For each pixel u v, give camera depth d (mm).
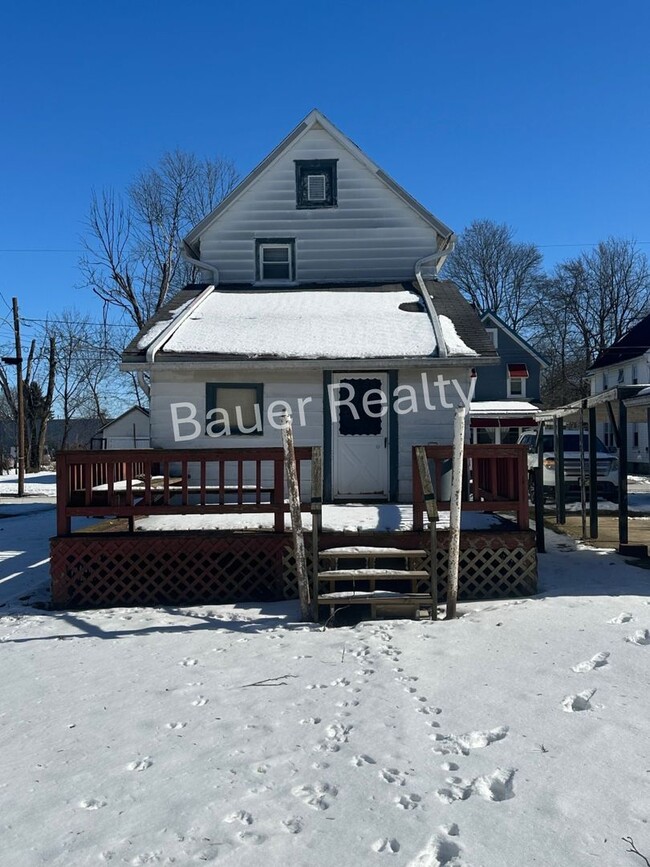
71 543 7738
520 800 3160
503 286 53688
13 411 46750
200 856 2816
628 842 2818
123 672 5246
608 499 17859
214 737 3971
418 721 4055
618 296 48312
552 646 5344
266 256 13211
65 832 3047
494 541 7723
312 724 4086
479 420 28688
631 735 3758
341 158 13086
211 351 9961
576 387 49500
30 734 4160
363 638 5848
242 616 6945
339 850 2826
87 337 44469
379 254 13102
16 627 6816
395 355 9758
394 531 7688
